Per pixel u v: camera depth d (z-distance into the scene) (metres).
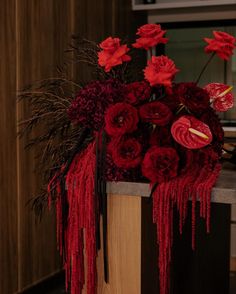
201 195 1.36
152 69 1.40
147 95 1.42
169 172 1.37
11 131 2.86
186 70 4.49
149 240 1.49
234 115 4.31
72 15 3.47
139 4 4.44
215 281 1.74
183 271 1.59
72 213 1.48
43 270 3.22
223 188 1.36
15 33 2.89
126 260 1.51
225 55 1.50
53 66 3.24
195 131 1.37
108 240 1.52
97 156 1.43
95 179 1.43
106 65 1.47
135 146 1.40
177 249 1.57
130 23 4.45
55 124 1.76
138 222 1.49
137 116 1.39
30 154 3.01
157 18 4.56
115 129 1.37
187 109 1.41
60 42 3.32
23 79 2.96
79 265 1.49
